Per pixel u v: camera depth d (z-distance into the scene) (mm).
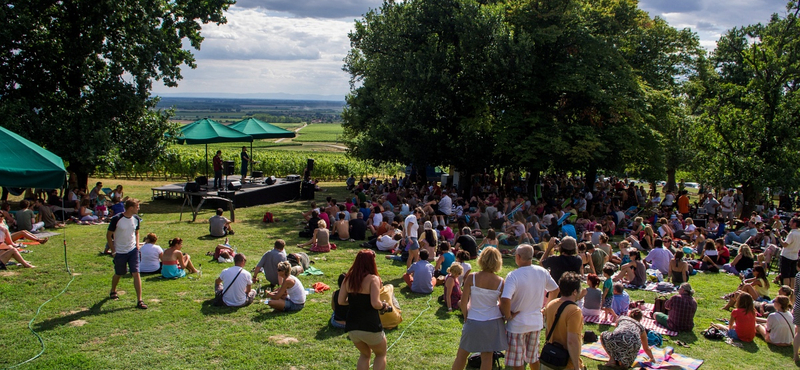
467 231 14039
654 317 9773
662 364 7594
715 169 26453
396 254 14609
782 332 8570
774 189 25469
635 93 25656
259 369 6801
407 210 20625
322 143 132125
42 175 11164
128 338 7688
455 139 27984
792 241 11570
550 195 30609
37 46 20609
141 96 22312
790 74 26703
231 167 25609
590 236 14453
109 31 21766
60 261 11945
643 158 28203
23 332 7746
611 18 28297
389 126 27172
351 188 34469
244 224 19422
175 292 10062
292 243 16047
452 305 9727
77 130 20703
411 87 25516
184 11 24250
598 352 7945
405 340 8094
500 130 25203
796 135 25609
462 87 26688
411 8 26766
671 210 23562
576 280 5812
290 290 9234
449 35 26547
